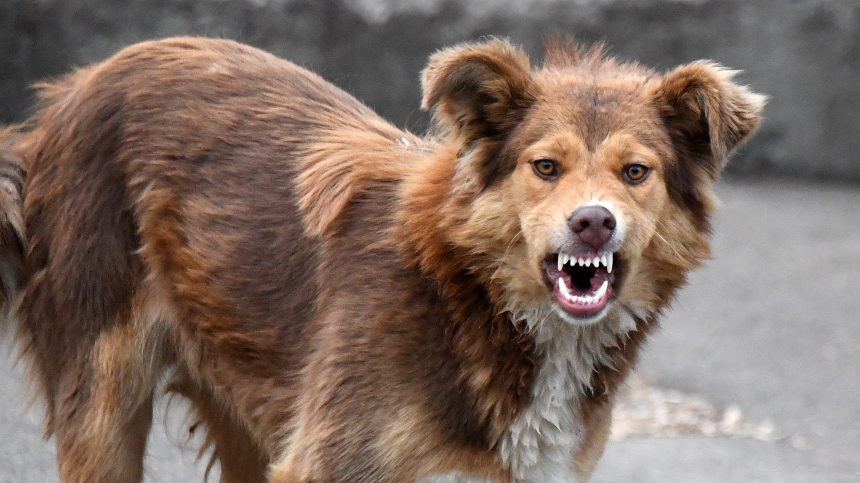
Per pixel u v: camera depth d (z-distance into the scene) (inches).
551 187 308.7
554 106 316.8
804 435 579.5
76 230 358.0
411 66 949.2
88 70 384.5
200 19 887.7
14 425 506.0
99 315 356.5
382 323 318.3
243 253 347.6
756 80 1028.5
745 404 616.1
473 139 321.7
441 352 316.2
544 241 303.3
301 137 358.9
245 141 357.7
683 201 325.4
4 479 447.5
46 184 365.7
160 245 355.6
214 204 351.6
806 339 716.0
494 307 318.3
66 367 363.3
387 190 338.3
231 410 371.9
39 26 863.1
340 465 319.9
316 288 338.0
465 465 319.9
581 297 307.3
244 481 397.4
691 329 723.4
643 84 327.6
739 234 909.2
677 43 1007.6
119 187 357.1
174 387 375.6
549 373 325.1
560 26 975.0
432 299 317.7
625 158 309.3
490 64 318.7
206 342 357.1
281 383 345.1
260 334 345.7
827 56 1023.6
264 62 380.2
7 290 376.2
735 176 1060.5
